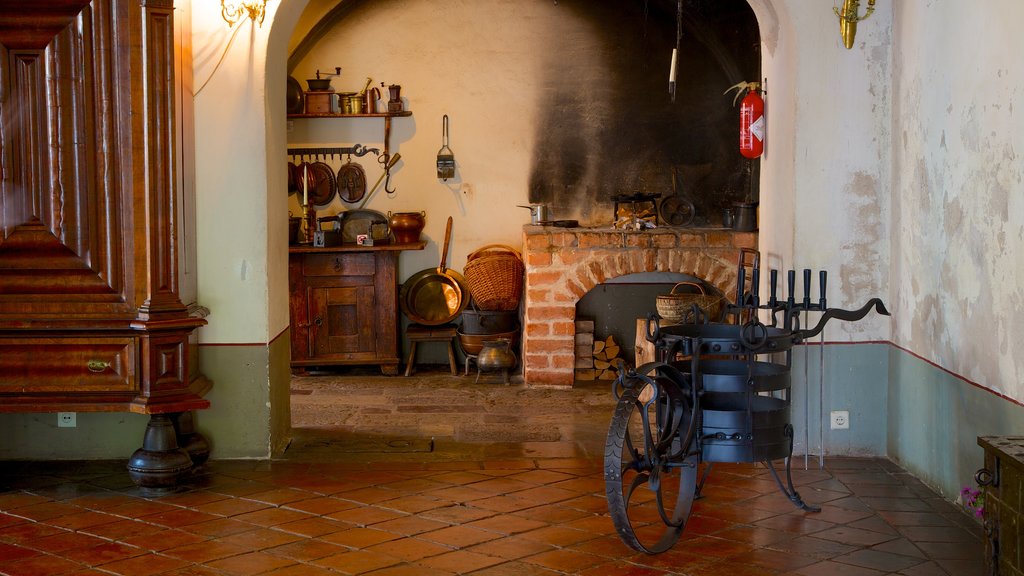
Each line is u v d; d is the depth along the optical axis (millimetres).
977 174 4461
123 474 5375
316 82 8461
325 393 7672
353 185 8672
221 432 5688
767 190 6137
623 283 8602
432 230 8742
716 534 4414
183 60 5371
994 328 4312
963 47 4602
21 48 5035
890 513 4703
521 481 5270
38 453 5648
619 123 8641
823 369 5691
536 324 7855
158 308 5047
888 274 5637
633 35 8578
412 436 6277
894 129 5516
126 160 5039
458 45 8609
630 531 3916
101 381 5070
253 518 4637
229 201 5590
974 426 4531
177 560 4078
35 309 5062
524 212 8727
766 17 5844
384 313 8422
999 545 3381
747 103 6168
